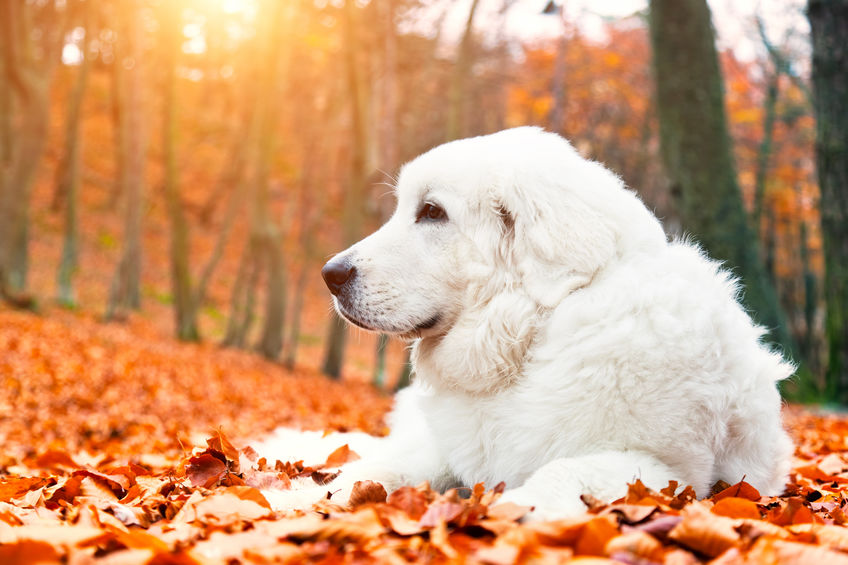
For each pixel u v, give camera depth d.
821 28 10.23
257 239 27.06
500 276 2.96
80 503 2.91
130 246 27.14
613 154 29.69
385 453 3.34
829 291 10.38
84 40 28.27
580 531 2.05
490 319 2.91
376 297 3.15
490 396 2.93
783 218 37.53
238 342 28.84
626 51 32.47
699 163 11.53
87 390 12.68
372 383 26.48
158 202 49.81
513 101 35.53
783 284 38.88
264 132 26.84
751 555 1.90
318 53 36.25
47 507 3.14
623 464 2.57
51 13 30.33
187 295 27.67
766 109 30.66
